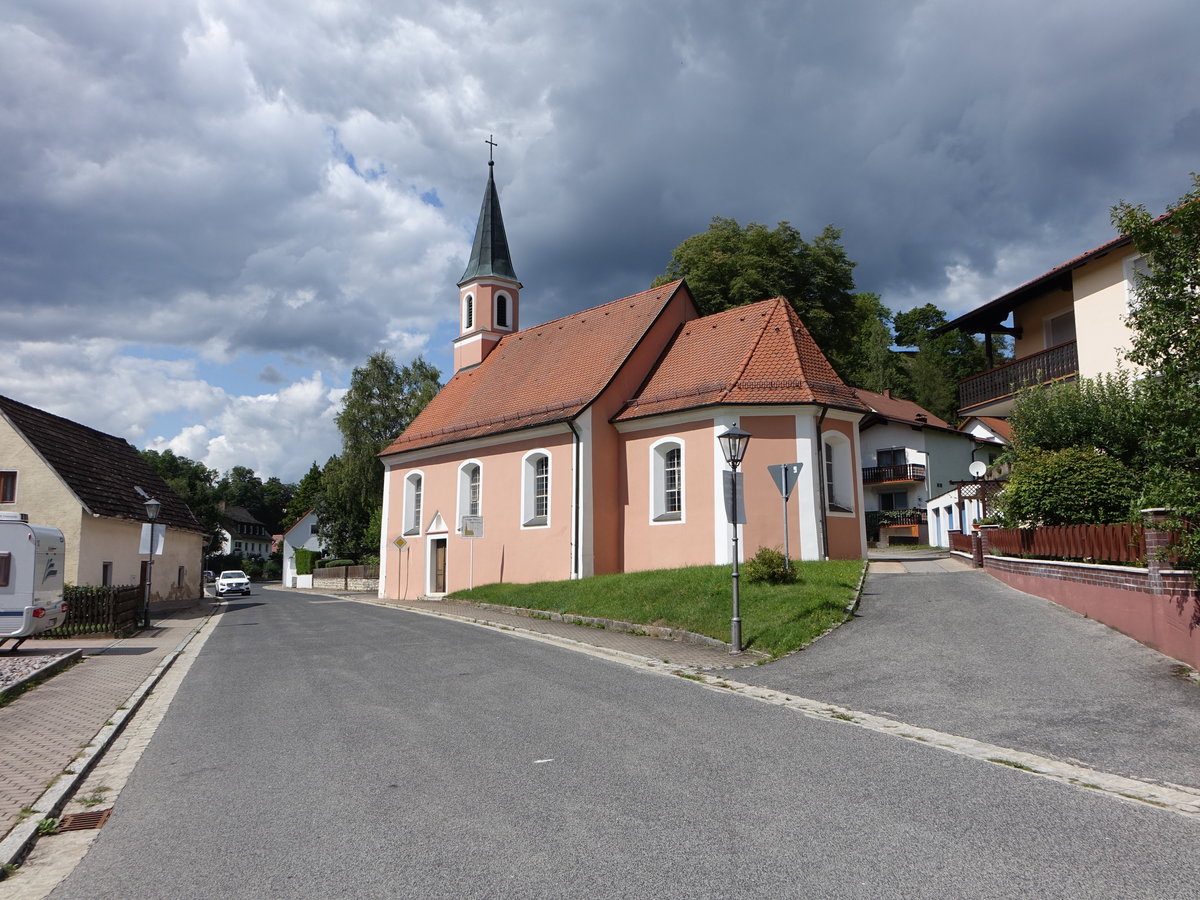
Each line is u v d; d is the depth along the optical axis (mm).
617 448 25719
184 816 6090
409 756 7418
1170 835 5215
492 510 28594
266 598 44375
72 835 5812
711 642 14258
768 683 10820
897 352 64062
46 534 16109
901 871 4672
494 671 12055
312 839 5449
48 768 7457
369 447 53438
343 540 60594
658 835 5289
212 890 4703
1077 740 7531
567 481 25234
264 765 7371
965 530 30453
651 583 19141
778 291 37625
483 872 4773
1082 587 12742
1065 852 4938
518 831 5430
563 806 5914
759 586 17000
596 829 5426
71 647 17453
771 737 7902
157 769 7461
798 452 22250
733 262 37938
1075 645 11117
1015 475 16531
